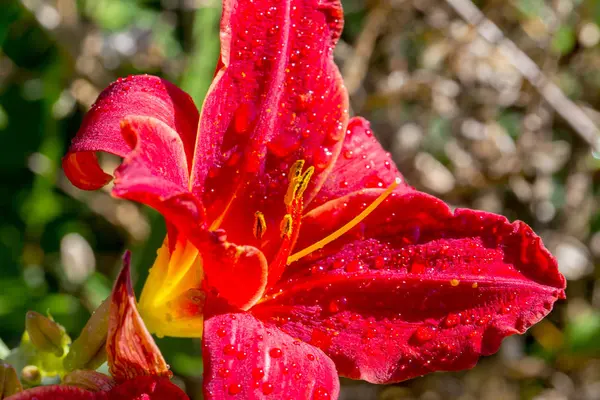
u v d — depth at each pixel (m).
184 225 0.30
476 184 0.55
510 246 0.34
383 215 0.35
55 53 0.51
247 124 0.34
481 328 0.34
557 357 0.53
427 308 0.34
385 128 0.56
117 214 0.51
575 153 0.57
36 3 0.49
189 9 0.53
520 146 0.55
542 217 0.57
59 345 0.34
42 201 0.49
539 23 0.57
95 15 0.52
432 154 0.56
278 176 0.34
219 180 0.34
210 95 0.33
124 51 0.52
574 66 0.58
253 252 0.31
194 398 0.49
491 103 0.57
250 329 0.31
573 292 0.56
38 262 0.49
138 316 0.30
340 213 0.34
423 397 0.54
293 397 0.31
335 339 0.33
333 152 0.35
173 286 0.33
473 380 0.55
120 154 0.31
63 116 0.51
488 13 0.57
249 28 0.34
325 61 0.35
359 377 0.33
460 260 0.34
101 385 0.31
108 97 0.32
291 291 0.34
